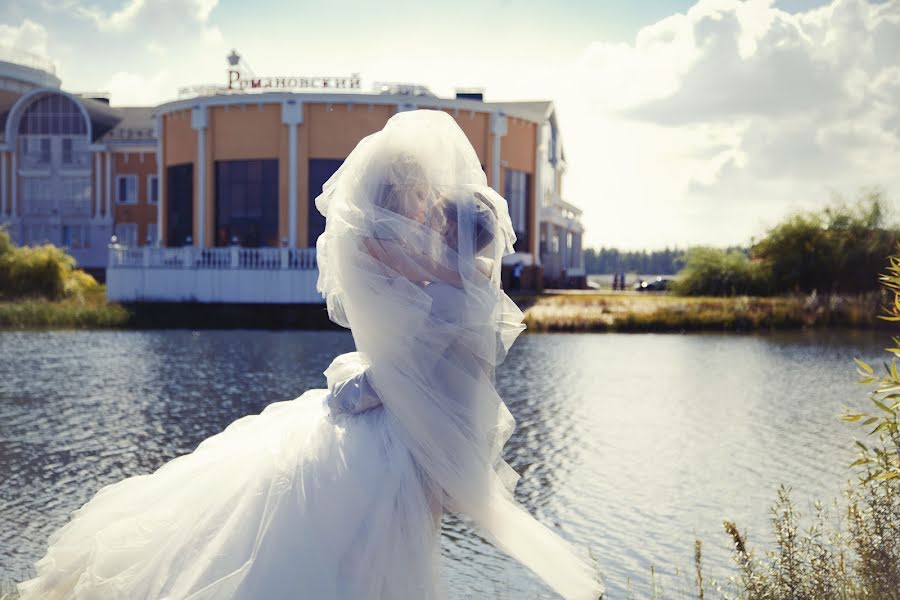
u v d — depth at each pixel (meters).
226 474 2.12
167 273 29.72
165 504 2.15
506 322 2.20
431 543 2.04
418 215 2.14
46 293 33.44
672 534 6.39
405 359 2.04
